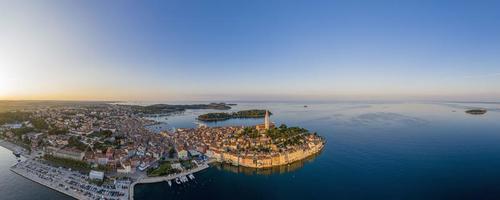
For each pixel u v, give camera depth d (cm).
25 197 19988
